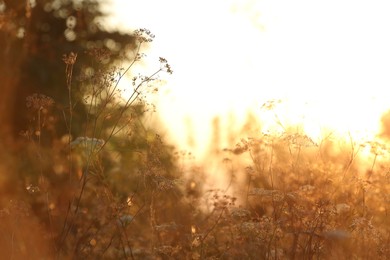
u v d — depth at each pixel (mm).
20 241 7383
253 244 7254
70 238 7520
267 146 8000
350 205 7457
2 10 12320
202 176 9242
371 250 7195
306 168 7773
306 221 7141
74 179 8281
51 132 10547
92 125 9664
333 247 7195
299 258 7250
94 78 7145
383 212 7766
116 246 7664
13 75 12516
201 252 7258
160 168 7500
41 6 14570
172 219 8281
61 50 13938
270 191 7273
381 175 7832
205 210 8516
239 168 9281
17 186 9570
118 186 8828
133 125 8203
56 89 13414
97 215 7660
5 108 12344
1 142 11281
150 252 7602
